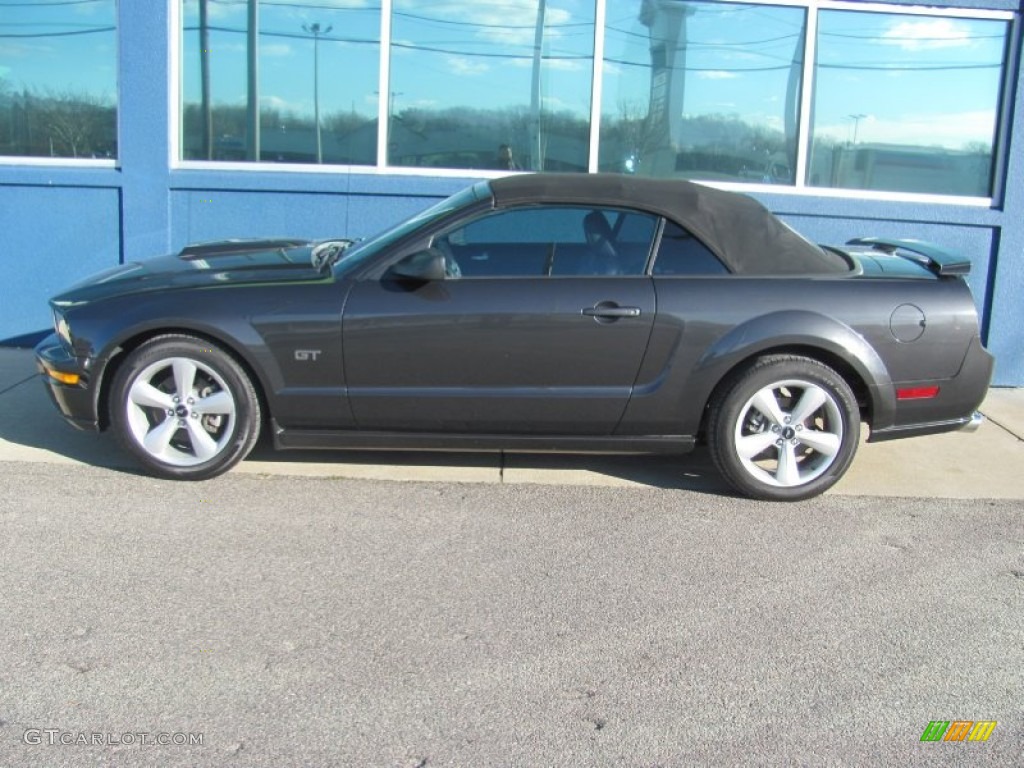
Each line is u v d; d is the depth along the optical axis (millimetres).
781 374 4977
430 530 4672
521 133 7926
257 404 5094
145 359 4980
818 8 7680
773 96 7863
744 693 3398
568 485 5332
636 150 7957
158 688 3320
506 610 3918
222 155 7902
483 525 4750
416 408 5004
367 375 4969
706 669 3537
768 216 5305
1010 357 7805
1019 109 7555
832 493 5352
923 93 7770
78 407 5090
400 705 3264
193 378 5023
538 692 3359
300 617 3811
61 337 5117
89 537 4477
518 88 7859
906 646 3744
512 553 4445
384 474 5387
